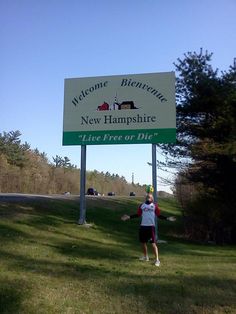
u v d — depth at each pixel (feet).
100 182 389.19
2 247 34.53
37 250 35.40
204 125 68.85
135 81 56.65
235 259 42.27
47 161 360.69
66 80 58.70
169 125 55.11
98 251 38.93
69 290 25.21
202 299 25.44
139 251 41.98
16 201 62.69
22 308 21.62
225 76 67.00
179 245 51.06
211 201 69.26
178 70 69.51
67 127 57.88
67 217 58.59
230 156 62.13
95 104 57.41
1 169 256.93
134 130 55.93
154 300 24.76
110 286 26.71
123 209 90.63
